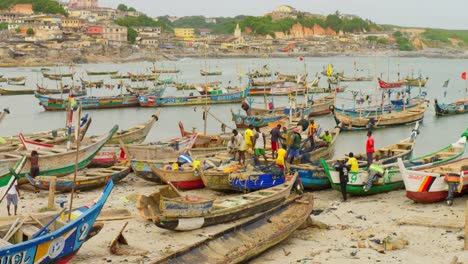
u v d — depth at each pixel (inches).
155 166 1168.8
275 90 3745.1
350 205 1056.8
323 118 2657.5
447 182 1021.2
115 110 3014.3
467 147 1796.3
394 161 1296.8
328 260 772.6
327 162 1211.2
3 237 705.6
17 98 3644.2
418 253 792.3
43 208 997.2
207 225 901.8
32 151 1184.2
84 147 1298.0
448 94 3791.8
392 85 4104.3
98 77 5959.6
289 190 1047.0
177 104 3166.8
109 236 868.0
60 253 672.4
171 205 845.2
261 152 1268.5
